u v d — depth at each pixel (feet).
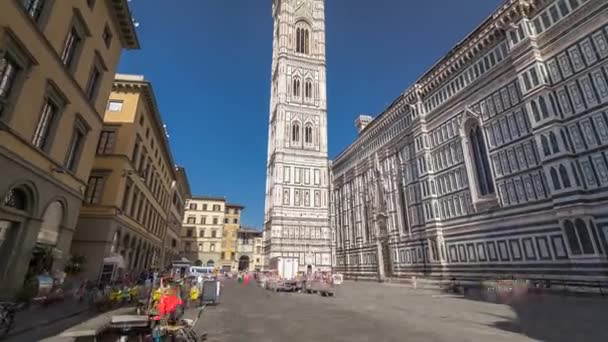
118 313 56.34
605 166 88.99
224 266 347.56
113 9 86.53
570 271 93.04
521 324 48.01
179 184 257.96
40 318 46.47
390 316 57.26
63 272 66.03
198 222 342.85
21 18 49.47
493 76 130.31
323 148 250.57
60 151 65.67
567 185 94.99
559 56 104.78
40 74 56.29
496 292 108.47
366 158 238.48
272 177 247.29
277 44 292.81
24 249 55.01
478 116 135.44
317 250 223.71
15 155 50.78
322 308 69.46
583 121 95.66
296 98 257.96
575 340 36.73
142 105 117.29
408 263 175.42
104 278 89.66
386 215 202.80
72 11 66.33
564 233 95.30
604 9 93.76
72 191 71.72
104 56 84.74
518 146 115.75
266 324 48.52
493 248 121.90
